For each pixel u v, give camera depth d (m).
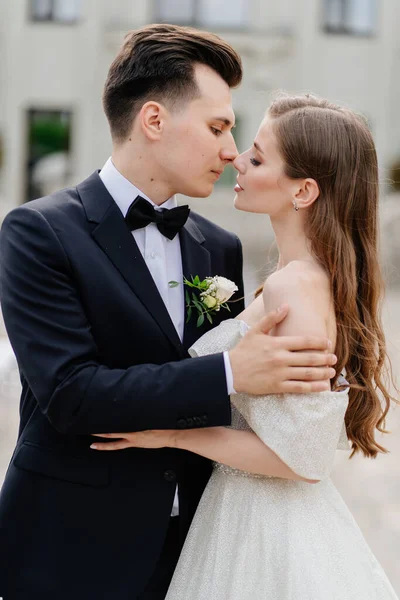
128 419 2.18
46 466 2.37
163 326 2.38
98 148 16.36
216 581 2.30
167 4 16.00
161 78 2.41
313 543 2.30
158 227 2.47
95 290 2.32
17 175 16.47
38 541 2.36
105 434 2.26
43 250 2.29
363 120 2.41
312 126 2.33
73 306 2.28
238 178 2.44
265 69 16.08
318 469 2.19
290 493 2.35
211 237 2.74
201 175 2.48
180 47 2.42
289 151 2.34
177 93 2.42
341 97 16.23
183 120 2.42
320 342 2.17
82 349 2.25
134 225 2.43
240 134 16.23
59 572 2.34
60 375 2.21
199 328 2.54
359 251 2.41
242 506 2.35
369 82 16.27
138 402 2.17
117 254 2.38
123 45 2.51
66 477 2.36
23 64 16.22
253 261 13.87
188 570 2.36
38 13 16.11
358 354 2.41
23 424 2.49
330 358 2.19
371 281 2.41
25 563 2.36
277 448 2.19
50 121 16.39
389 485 5.36
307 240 2.38
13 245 2.34
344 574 2.30
